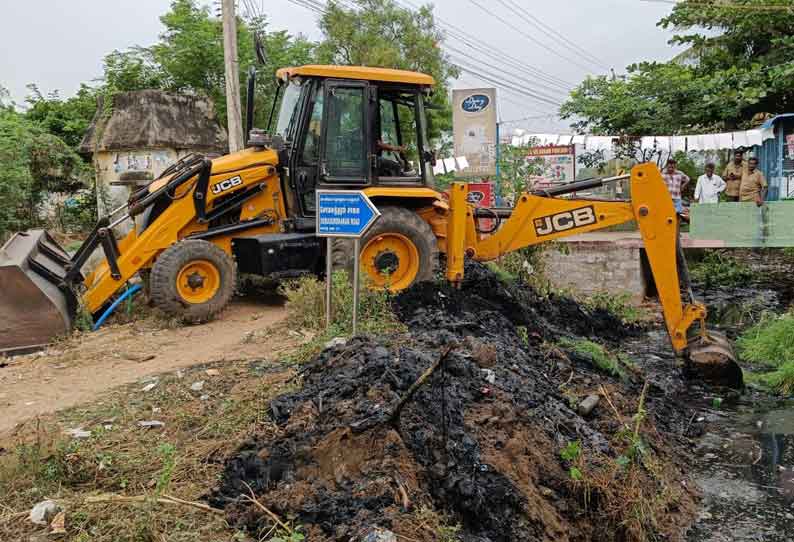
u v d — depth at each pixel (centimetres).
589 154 1789
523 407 559
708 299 1287
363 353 551
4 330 748
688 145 1569
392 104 930
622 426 613
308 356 630
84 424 528
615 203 791
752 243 1277
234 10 1501
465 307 807
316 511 402
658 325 1117
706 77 1728
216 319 864
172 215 880
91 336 802
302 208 897
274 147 913
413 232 860
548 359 737
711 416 719
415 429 463
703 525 516
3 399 602
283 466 438
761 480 582
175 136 1917
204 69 2192
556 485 494
